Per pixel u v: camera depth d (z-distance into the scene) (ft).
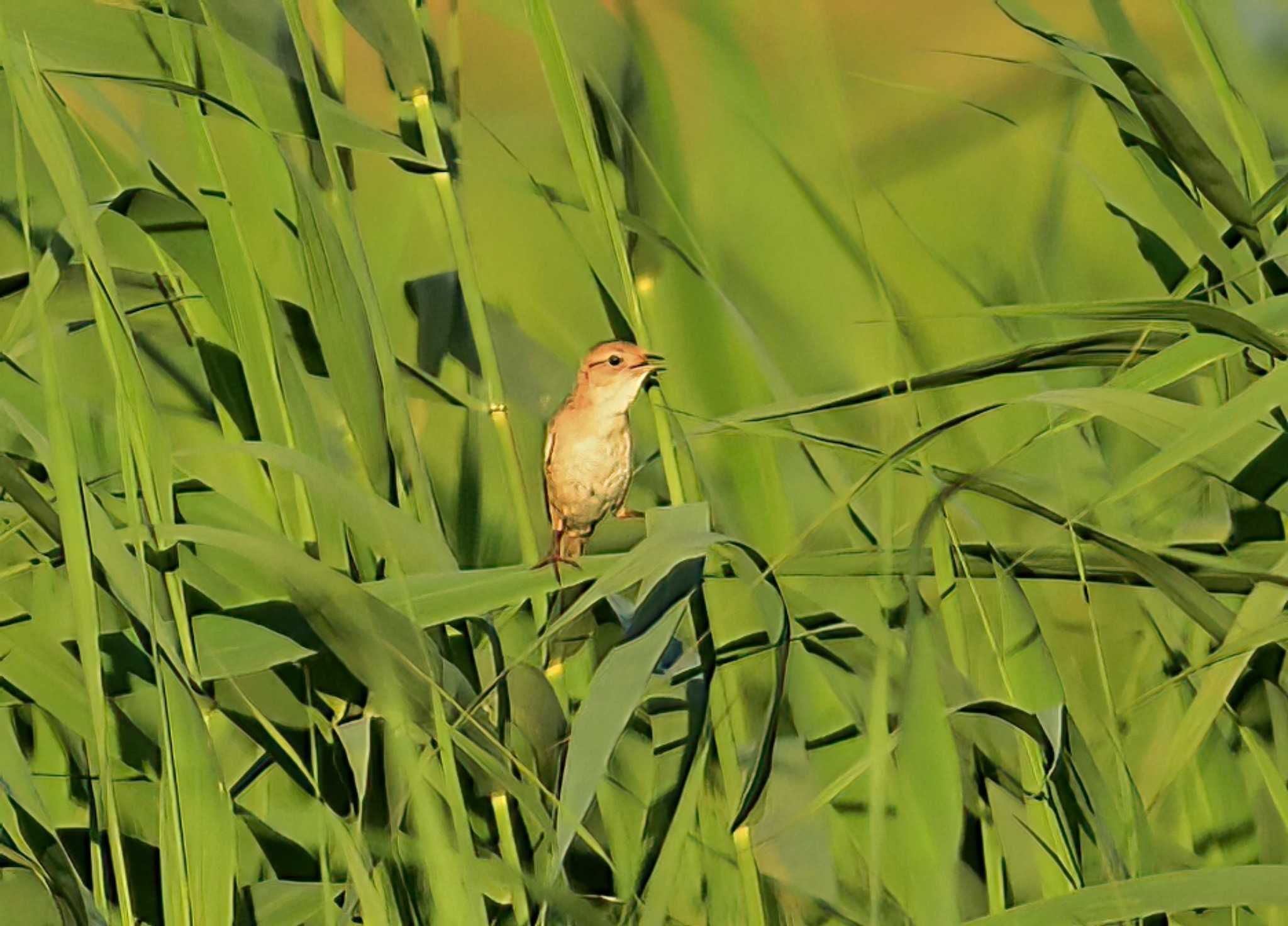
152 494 15.97
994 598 20.65
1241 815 19.06
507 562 24.12
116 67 18.42
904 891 18.70
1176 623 19.74
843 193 21.25
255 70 18.75
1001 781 18.69
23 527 19.16
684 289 20.51
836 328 26.16
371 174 24.39
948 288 27.27
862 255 21.65
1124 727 20.10
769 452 20.01
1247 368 18.61
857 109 22.88
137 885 18.74
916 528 14.88
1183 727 16.30
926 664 14.49
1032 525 23.66
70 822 19.74
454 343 21.20
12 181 21.06
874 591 18.08
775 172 23.76
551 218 28.58
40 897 18.57
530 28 18.19
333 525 18.71
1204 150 15.89
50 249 17.81
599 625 20.40
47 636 18.19
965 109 30.89
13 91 15.37
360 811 15.96
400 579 15.26
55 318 20.07
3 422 19.34
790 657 21.03
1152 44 27.55
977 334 25.77
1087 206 29.48
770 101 20.63
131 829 18.84
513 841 17.57
